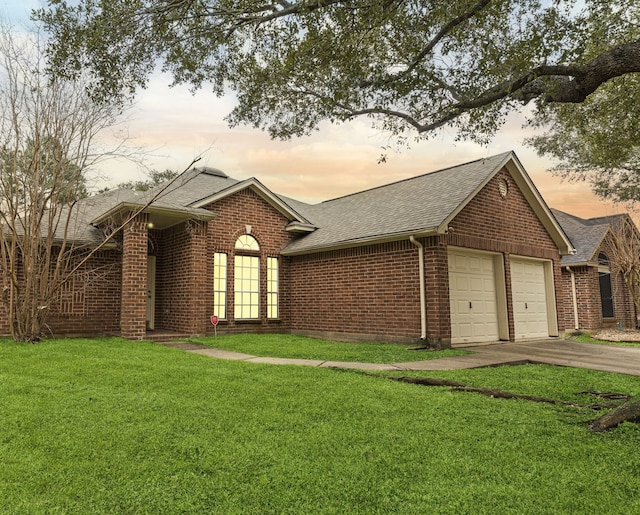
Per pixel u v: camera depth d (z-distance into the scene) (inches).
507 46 260.7
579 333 700.7
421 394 239.9
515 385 273.4
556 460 154.3
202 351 406.0
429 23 246.5
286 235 631.8
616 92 346.6
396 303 479.2
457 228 476.1
